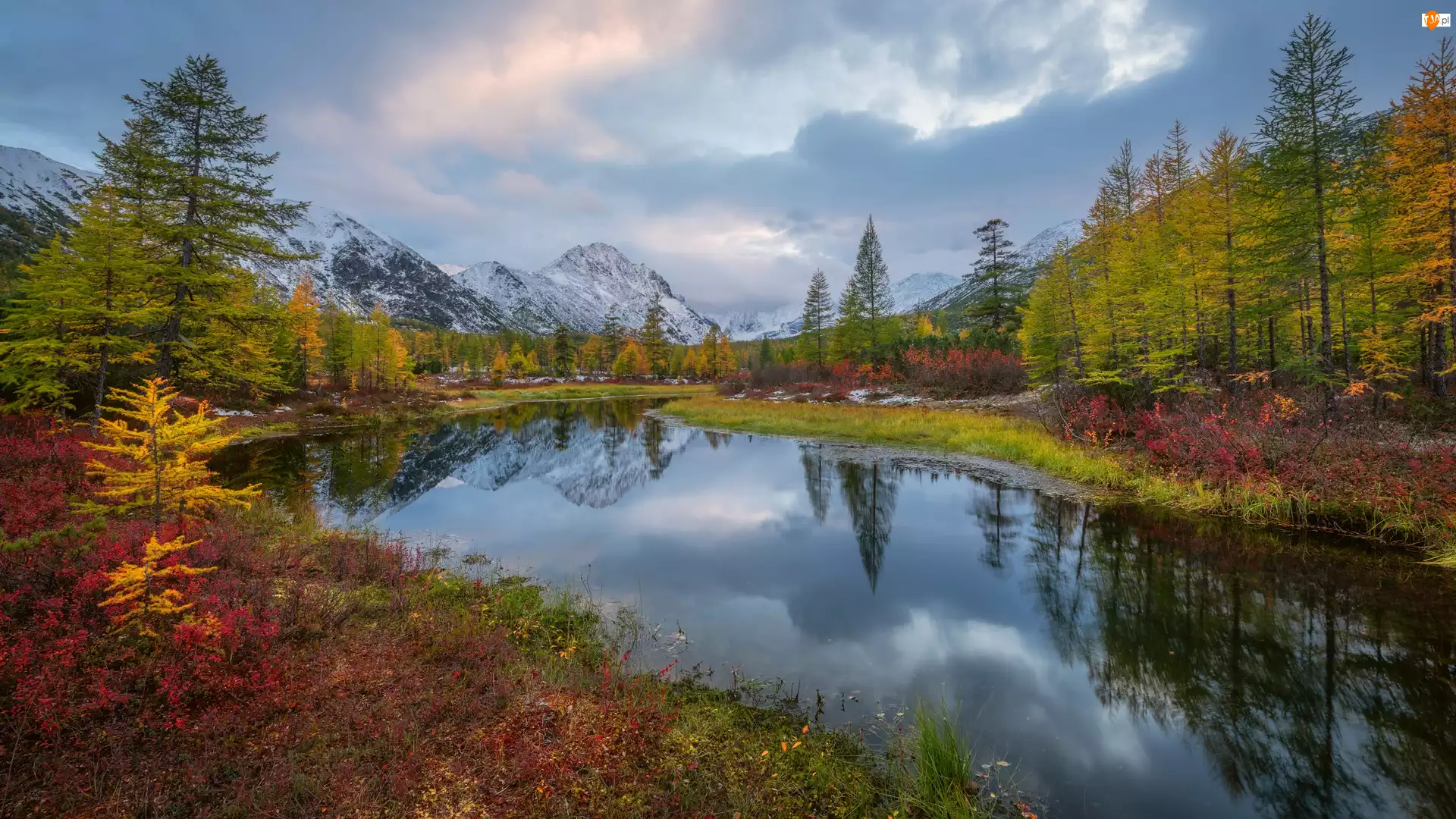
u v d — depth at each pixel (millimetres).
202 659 4762
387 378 52469
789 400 43594
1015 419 26516
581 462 22922
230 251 19453
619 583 9438
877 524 13289
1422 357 20109
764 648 7160
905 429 25969
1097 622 8086
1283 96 17438
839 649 7195
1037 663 6926
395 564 8664
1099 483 16000
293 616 6160
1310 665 6793
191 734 4129
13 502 7855
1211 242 22156
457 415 43938
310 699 4797
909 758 4867
